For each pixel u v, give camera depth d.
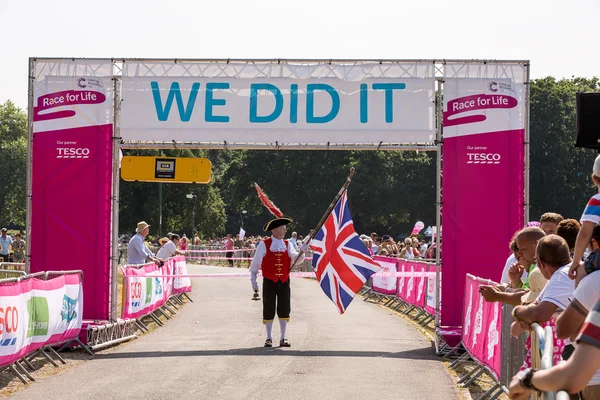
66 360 10.12
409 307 17.23
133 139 11.80
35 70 11.82
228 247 44.31
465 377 8.69
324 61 11.83
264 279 11.27
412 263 16.66
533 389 2.79
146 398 7.50
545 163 56.91
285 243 11.38
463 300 10.81
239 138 11.84
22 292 8.44
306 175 62.25
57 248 11.72
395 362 9.97
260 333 12.87
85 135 11.77
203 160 12.02
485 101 11.59
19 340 8.33
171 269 17.52
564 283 4.62
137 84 11.84
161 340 12.16
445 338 10.67
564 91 59.34
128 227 66.81
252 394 7.69
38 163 11.77
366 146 12.08
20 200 93.62
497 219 11.55
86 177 11.75
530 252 5.89
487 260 11.53
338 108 11.82
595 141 9.17
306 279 32.31
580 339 2.60
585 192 57.34
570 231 5.41
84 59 11.80
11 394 7.80
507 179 11.56
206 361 9.86
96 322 11.65
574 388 2.59
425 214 63.69
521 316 4.67
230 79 11.88
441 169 11.82
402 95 11.79
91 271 11.71
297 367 9.39
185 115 11.83
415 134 11.76
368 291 22.12
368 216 63.34
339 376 8.80
